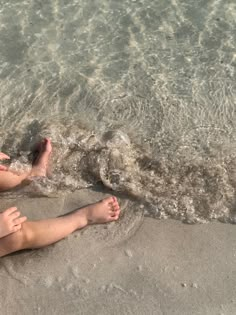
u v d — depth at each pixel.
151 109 1.26
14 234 0.98
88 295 0.94
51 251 1.01
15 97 1.29
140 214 1.07
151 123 1.23
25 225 1.00
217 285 0.95
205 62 1.37
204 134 1.20
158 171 1.14
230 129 1.21
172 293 0.94
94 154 1.16
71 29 1.46
